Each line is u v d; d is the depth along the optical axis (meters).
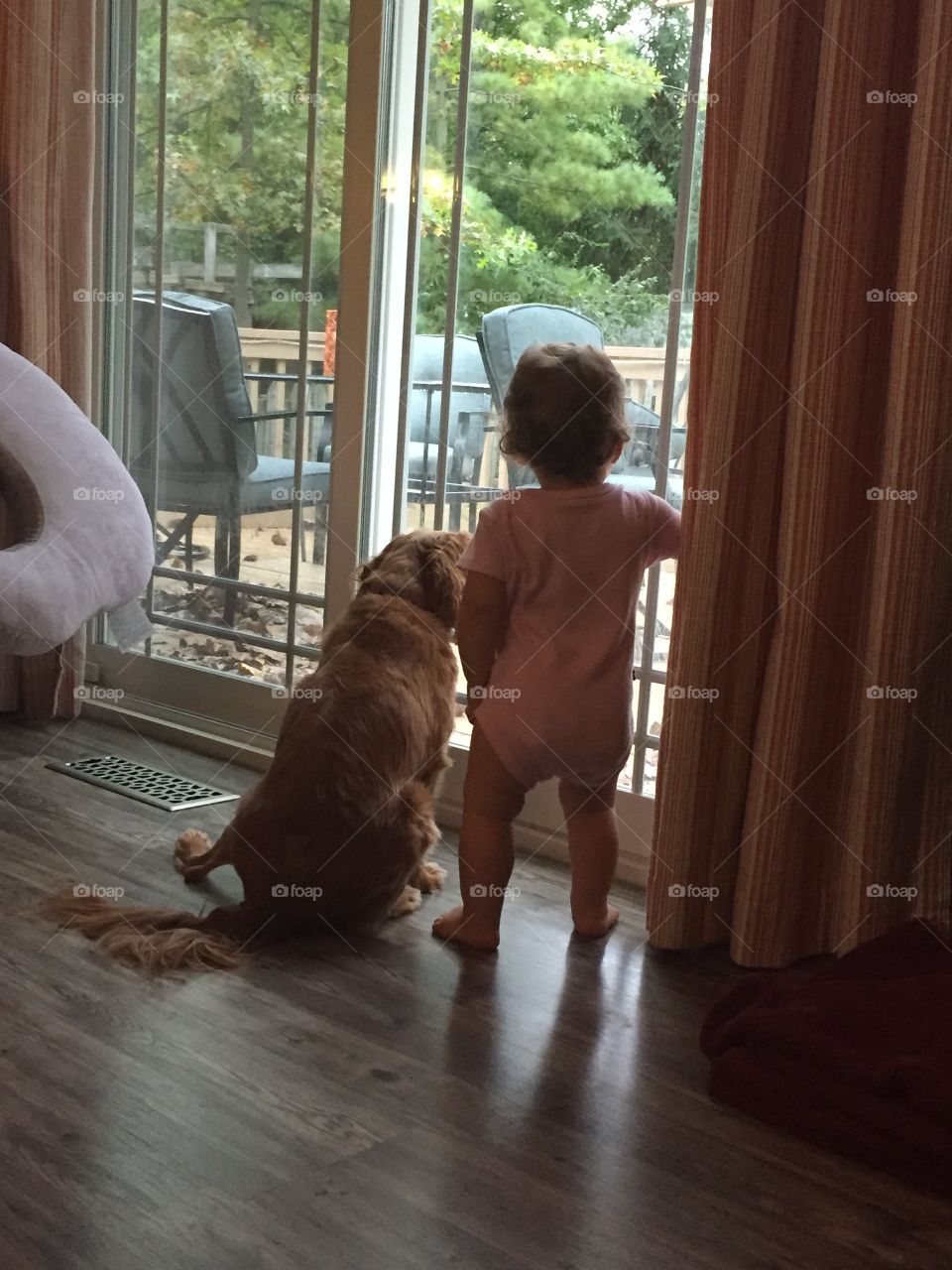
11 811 2.51
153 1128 1.44
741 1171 1.45
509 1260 1.25
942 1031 1.64
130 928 1.93
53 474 2.32
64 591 2.20
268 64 2.74
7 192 2.92
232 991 1.81
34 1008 1.71
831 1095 1.53
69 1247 1.22
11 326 2.98
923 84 1.76
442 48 2.48
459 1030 1.74
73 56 2.94
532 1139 1.48
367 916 2.02
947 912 2.02
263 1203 1.31
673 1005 1.87
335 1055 1.65
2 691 3.16
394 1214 1.31
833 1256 1.30
